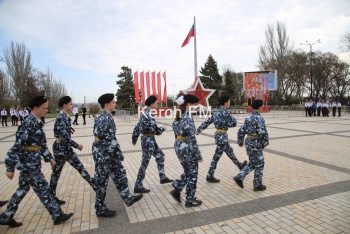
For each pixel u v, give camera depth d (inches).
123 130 588.1
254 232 130.4
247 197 175.5
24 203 172.9
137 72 823.1
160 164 205.9
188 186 161.9
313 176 216.5
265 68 1637.6
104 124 146.1
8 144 435.2
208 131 532.7
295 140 392.8
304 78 1583.4
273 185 197.0
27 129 131.3
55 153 167.9
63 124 166.2
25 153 134.6
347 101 1657.2
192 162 161.5
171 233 131.0
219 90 1521.9
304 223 138.3
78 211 159.3
